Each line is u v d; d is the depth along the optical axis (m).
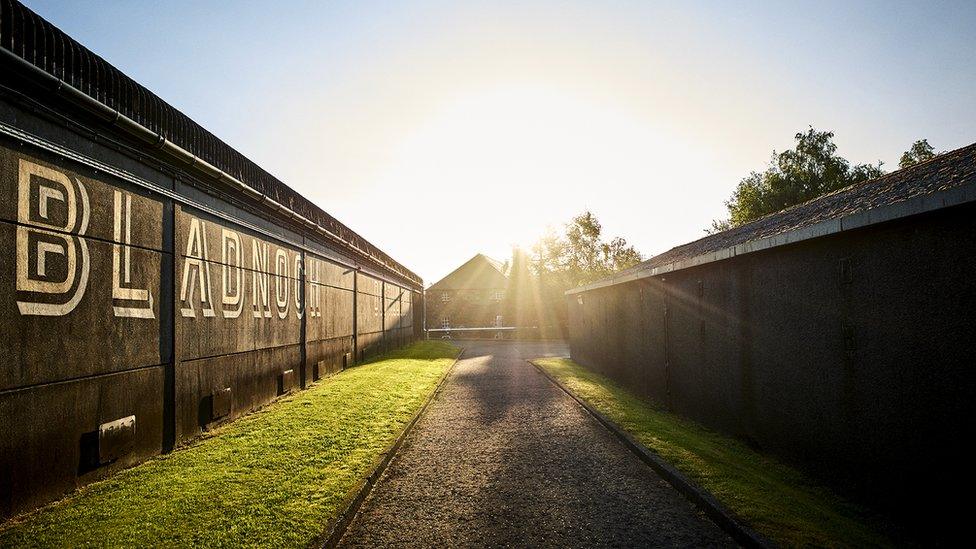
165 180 6.82
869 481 5.33
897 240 4.98
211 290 7.92
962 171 5.00
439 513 4.94
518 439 7.77
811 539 4.11
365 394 10.62
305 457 6.26
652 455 6.50
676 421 9.68
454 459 6.73
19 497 4.44
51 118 4.93
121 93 6.01
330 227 14.63
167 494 4.95
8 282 4.42
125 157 6.03
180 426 6.90
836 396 5.86
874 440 5.27
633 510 4.99
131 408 5.95
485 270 54.72
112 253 5.74
